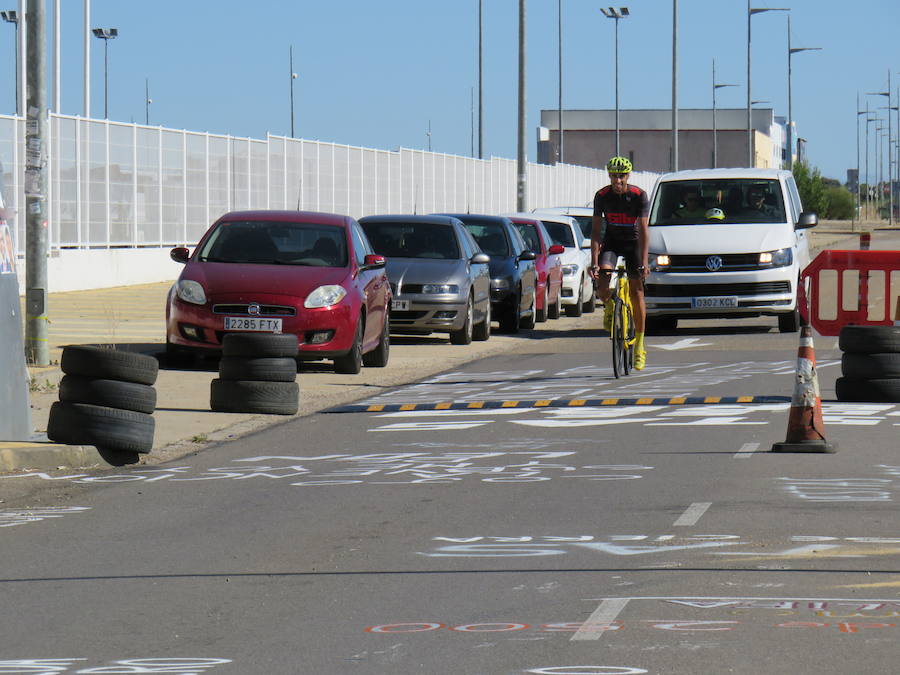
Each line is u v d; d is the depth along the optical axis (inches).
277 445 1051.3
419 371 1573.6
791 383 1374.3
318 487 868.0
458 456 975.0
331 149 3609.7
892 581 604.7
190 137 3009.4
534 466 925.2
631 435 1050.7
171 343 1488.7
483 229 2124.8
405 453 995.9
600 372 1512.1
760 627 535.5
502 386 1403.8
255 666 500.1
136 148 2817.4
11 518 788.0
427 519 759.1
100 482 904.9
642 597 584.4
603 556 660.7
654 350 1766.7
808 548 670.5
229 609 580.7
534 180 5315.0
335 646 523.5
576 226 2610.7
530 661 497.7
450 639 528.1
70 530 753.0
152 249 2869.1
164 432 1115.9
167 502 829.8
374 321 1571.1
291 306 1460.4
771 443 999.0
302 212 1612.9
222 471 938.7
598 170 6515.8
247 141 3228.3
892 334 1229.7
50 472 932.0
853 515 746.8
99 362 978.7
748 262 1941.4
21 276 2381.9
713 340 1898.4
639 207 1397.6
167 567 660.1
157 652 520.1
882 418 1125.7
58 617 573.0
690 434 1048.2
